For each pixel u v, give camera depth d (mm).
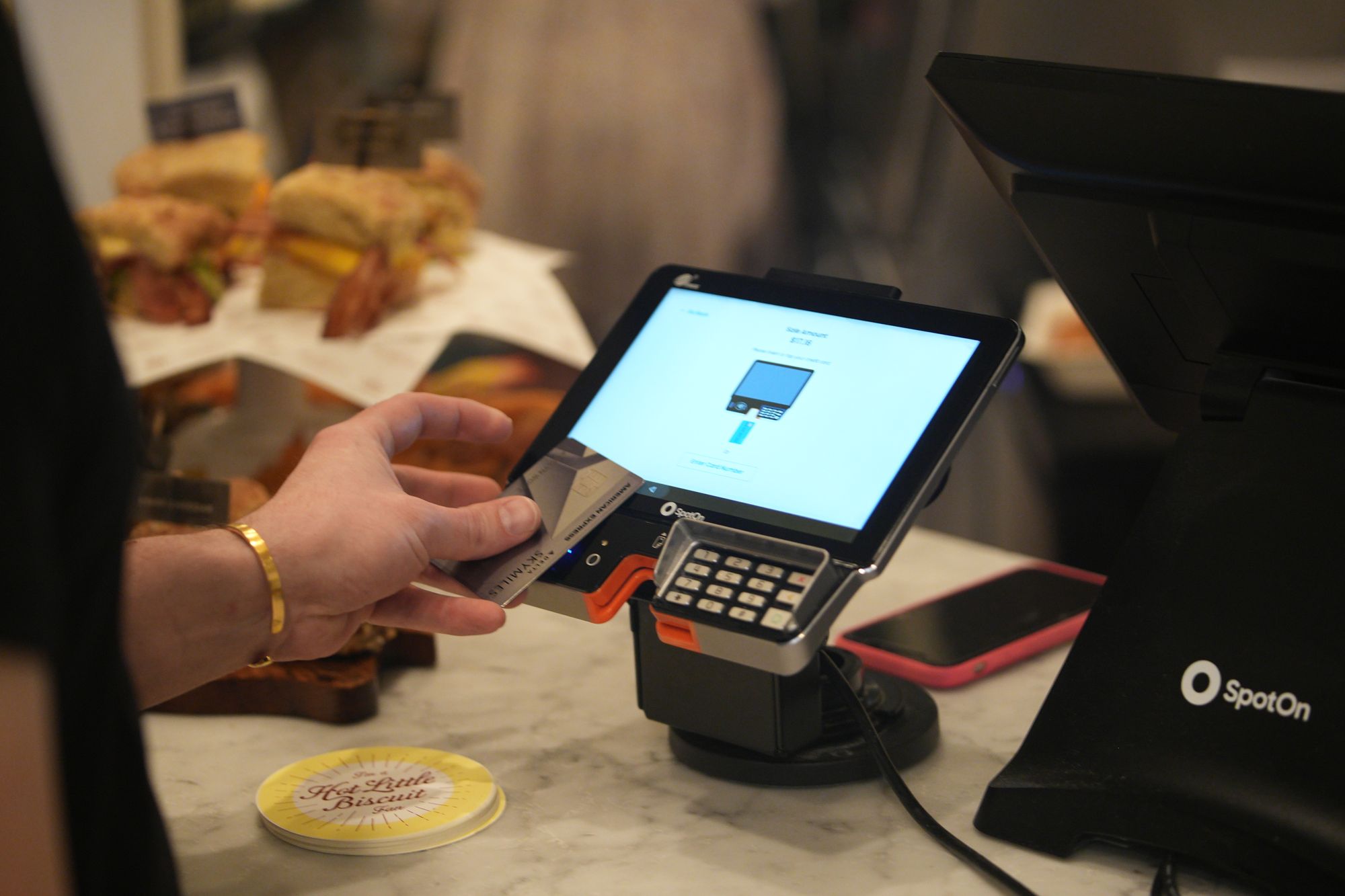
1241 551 651
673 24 1866
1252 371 676
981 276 1703
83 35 2172
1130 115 593
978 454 1731
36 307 356
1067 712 682
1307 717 605
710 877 657
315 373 1318
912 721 802
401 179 1503
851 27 1755
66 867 394
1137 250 653
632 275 1997
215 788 766
